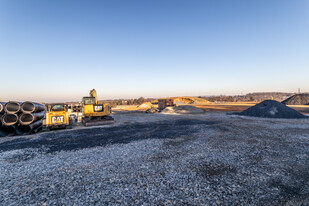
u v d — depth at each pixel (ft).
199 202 10.70
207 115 73.05
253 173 14.85
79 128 42.65
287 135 30.01
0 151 23.03
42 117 43.73
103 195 11.66
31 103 35.29
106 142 27.09
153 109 106.52
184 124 46.01
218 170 15.58
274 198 11.00
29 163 18.16
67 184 13.37
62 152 22.00
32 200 11.19
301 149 21.66
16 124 34.71
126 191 12.14
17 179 14.42
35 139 30.42
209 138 28.55
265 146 23.25
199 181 13.50
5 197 11.62
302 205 10.25
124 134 33.47
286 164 16.80
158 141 27.09
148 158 19.10
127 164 17.37
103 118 49.75
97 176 14.71
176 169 15.90
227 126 40.55
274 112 60.85
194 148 22.79
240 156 19.34
